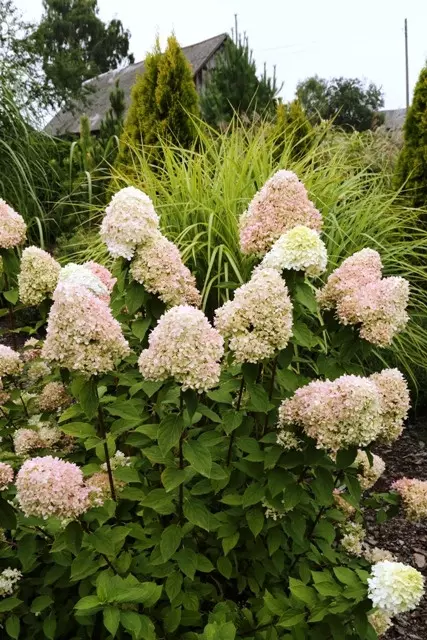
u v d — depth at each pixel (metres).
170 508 1.96
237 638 1.88
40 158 7.11
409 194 5.93
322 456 1.97
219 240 4.23
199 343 1.77
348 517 2.69
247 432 2.21
